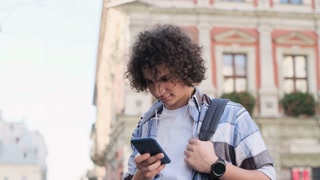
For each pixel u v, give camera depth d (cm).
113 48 2319
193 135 234
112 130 2230
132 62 239
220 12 1894
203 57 247
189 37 239
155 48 229
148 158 222
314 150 1884
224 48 1897
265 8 1917
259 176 225
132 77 246
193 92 247
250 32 1919
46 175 6050
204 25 1889
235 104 242
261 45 1914
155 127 251
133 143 223
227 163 223
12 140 5609
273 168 233
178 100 244
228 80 1894
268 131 1862
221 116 235
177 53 228
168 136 244
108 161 2548
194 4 1889
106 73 2723
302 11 1933
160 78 230
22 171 5594
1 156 5556
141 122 261
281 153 1867
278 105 1886
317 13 1934
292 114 1872
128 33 1833
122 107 1888
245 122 236
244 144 232
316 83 1922
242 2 1914
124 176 266
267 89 1881
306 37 1936
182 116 244
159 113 254
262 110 1872
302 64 1936
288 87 1917
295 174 1869
